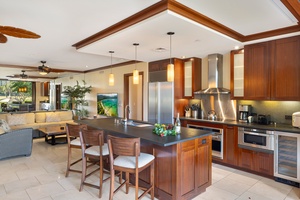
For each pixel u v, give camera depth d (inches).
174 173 103.0
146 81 251.1
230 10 104.3
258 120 160.6
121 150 99.0
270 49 147.2
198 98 211.3
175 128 115.3
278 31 136.8
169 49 167.6
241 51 167.8
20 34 106.3
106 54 188.7
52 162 172.7
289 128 135.0
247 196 116.9
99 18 116.8
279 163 136.6
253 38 148.2
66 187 126.0
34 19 118.8
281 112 157.2
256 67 154.6
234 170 157.0
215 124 171.2
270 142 138.9
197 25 111.7
